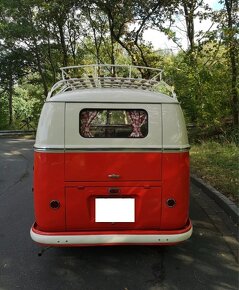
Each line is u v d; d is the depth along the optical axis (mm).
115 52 23875
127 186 3639
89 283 3473
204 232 4797
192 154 10148
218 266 3814
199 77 12039
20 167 10211
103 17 21359
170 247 4324
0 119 29719
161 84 4699
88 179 3605
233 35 11391
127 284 3441
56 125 3578
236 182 6859
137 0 15461
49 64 25203
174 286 3389
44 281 3523
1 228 5035
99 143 3604
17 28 19734
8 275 3654
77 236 3566
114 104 3641
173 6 14891
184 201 3715
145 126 3688
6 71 25094
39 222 3643
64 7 17859
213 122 12453
